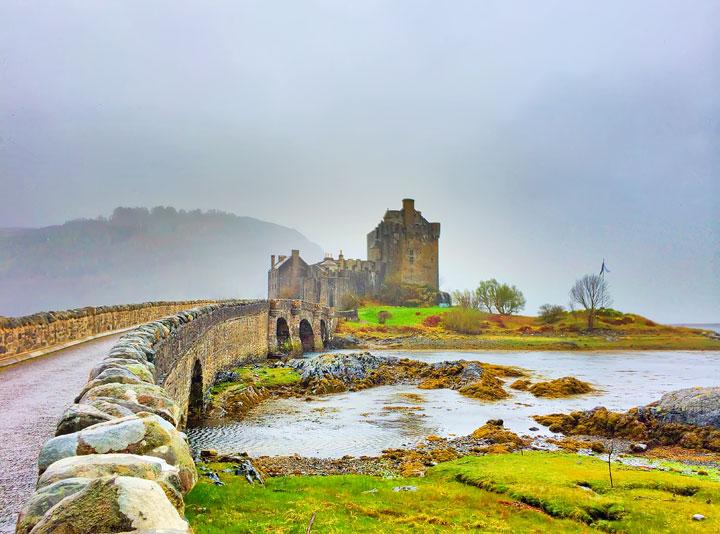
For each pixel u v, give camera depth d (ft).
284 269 504.84
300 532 41.11
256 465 77.10
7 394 43.73
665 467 81.10
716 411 95.91
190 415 106.52
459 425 112.37
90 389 32.04
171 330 66.59
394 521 49.62
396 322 433.89
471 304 517.14
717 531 50.96
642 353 318.04
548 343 364.99
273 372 172.24
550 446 95.40
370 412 126.21
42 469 21.90
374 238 602.03
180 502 21.24
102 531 16.10
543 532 49.73
